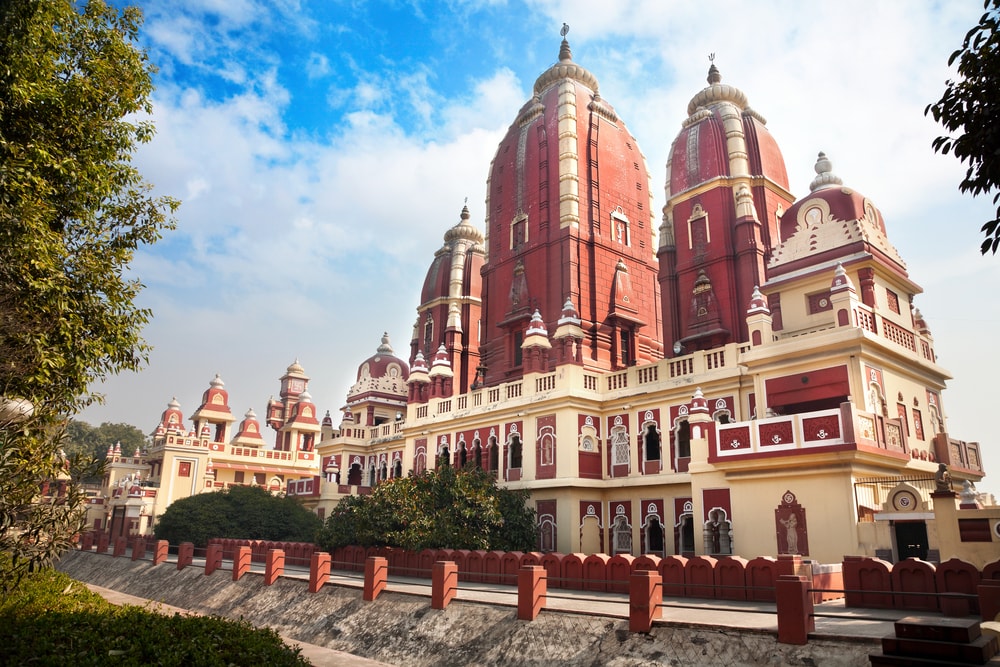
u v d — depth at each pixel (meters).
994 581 11.03
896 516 18.02
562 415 28.78
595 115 38.78
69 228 13.55
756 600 16.31
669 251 34.75
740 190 32.31
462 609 17.00
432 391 36.34
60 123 12.84
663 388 27.75
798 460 19.88
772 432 20.61
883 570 14.86
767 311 24.36
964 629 7.70
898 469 21.23
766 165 33.81
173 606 26.08
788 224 26.73
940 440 24.44
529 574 15.53
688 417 26.78
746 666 11.56
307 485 44.88
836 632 11.46
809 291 25.42
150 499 52.56
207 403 66.75
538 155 38.16
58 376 12.99
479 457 32.56
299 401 69.44
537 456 29.55
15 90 11.64
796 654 11.21
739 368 25.41
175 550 37.41
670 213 35.50
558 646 14.26
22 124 12.40
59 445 13.28
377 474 43.41
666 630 13.00
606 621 14.14
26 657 8.62
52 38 12.48
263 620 21.73
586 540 28.14
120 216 14.39
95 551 41.50
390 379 55.22
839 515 19.00
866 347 21.59
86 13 13.59
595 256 35.44
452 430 34.44
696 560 17.70
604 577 19.62
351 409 55.47
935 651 7.75
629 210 38.56
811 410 23.70
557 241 35.50
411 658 16.31
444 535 25.89
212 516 37.94
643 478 27.53
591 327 34.16
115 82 13.69
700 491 23.27
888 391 22.59
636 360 35.50
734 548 21.30
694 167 34.12
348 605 19.92
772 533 20.38
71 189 13.22
